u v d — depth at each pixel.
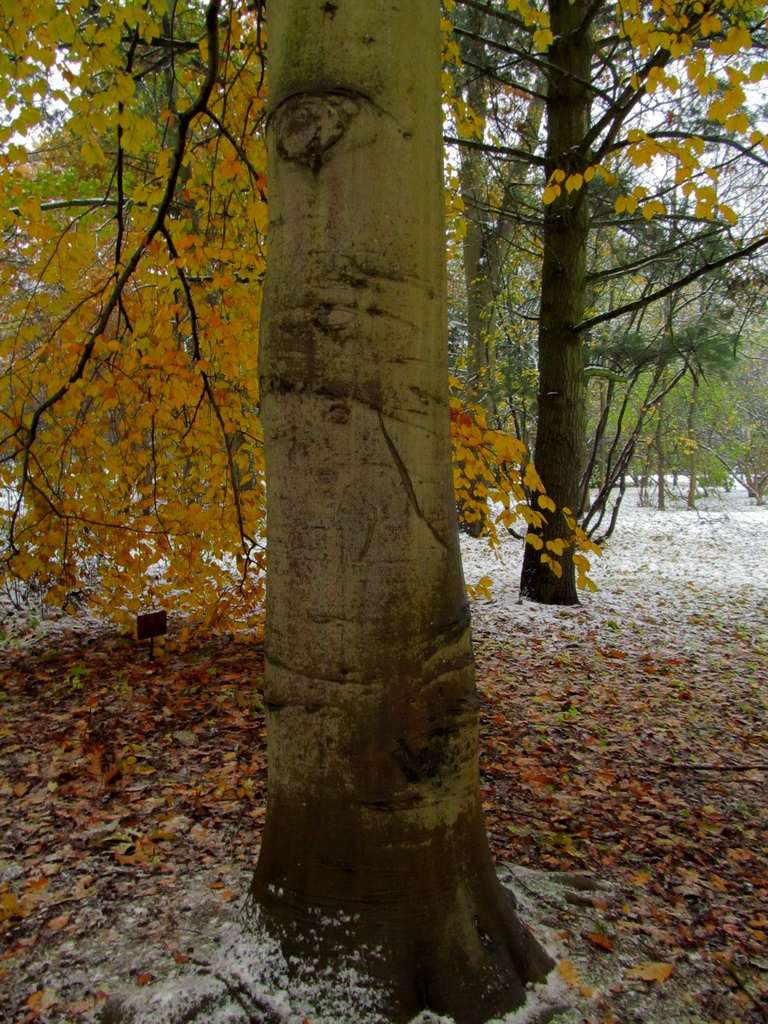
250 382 4.07
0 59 3.13
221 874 2.57
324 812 1.70
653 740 4.58
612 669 6.11
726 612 8.81
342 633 1.65
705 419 26.62
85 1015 1.82
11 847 2.71
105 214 5.19
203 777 3.41
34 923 2.24
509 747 4.25
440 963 1.71
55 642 5.48
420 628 1.69
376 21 1.59
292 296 1.64
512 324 14.78
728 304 10.81
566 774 3.94
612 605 8.61
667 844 3.19
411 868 1.70
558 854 3.02
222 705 4.31
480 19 8.10
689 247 8.56
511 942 1.91
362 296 1.61
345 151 1.59
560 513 8.05
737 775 4.10
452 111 5.52
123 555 4.29
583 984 1.99
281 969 1.72
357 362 1.61
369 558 1.64
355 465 1.63
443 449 1.75
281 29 1.65
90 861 2.64
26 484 4.22
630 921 2.42
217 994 1.73
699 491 31.91
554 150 7.53
